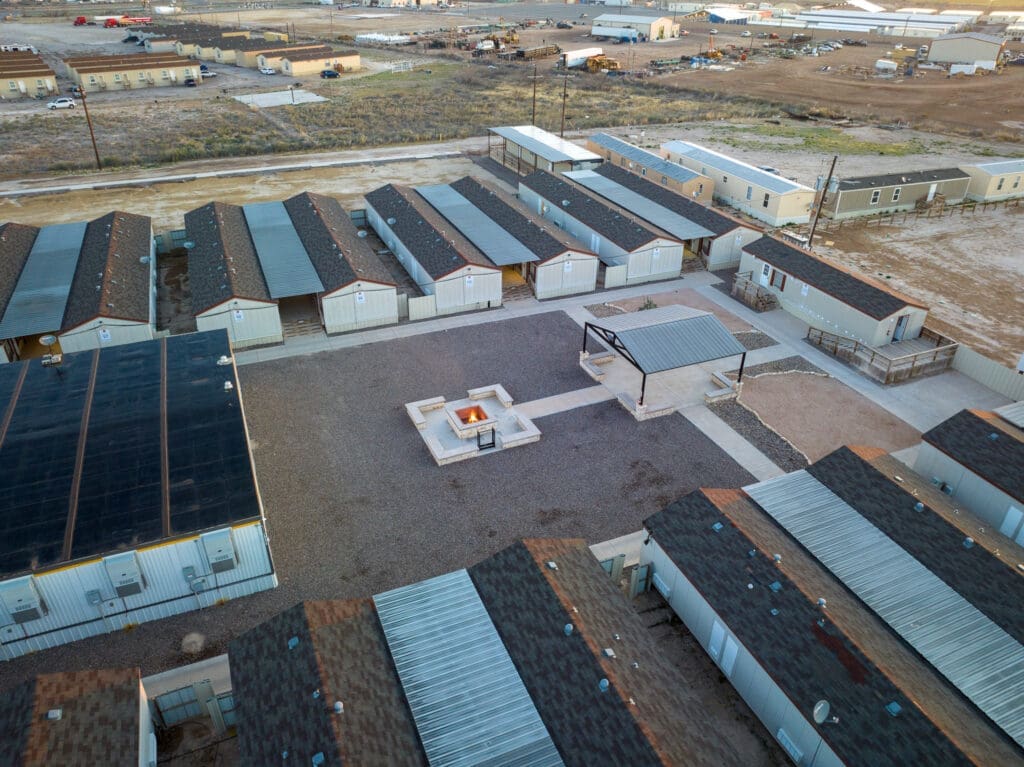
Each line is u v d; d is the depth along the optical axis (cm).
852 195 6231
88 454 2698
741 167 6712
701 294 4919
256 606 2514
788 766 1973
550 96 11338
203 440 2784
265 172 7419
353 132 9081
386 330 4362
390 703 1914
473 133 9062
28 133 8669
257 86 12025
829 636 2045
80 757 1691
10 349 3869
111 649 2355
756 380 3903
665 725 1817
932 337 4197
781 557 2339
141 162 7656
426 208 5584
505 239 5025
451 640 2116
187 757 1994
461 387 3784
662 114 10156
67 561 2236
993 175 6656
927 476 3081
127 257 4619
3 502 2455
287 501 2988
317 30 18950
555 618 2128
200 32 16588
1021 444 2878
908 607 2227
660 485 3108
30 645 2323
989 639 2119
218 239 4812
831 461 2838
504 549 2516
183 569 2405
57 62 13550
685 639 2373
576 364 4019
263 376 3872
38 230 5069
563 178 6291
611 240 5081
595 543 2788
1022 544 2703
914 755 1733
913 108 10825
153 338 4034
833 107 10800
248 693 1928
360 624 2153
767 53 15912
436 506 2972
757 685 2062
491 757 1783
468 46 16025
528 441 3366
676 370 3966
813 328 4294
